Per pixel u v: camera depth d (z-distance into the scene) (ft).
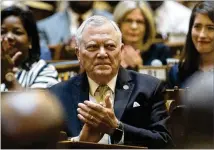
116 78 27.04
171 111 26.58
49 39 49.49
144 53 41.22
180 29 50.24
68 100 26.61
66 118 26.18
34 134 15.76
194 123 21.63
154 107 26.81
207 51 32.24
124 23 41.14
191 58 32.58
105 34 26.48
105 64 26.37
